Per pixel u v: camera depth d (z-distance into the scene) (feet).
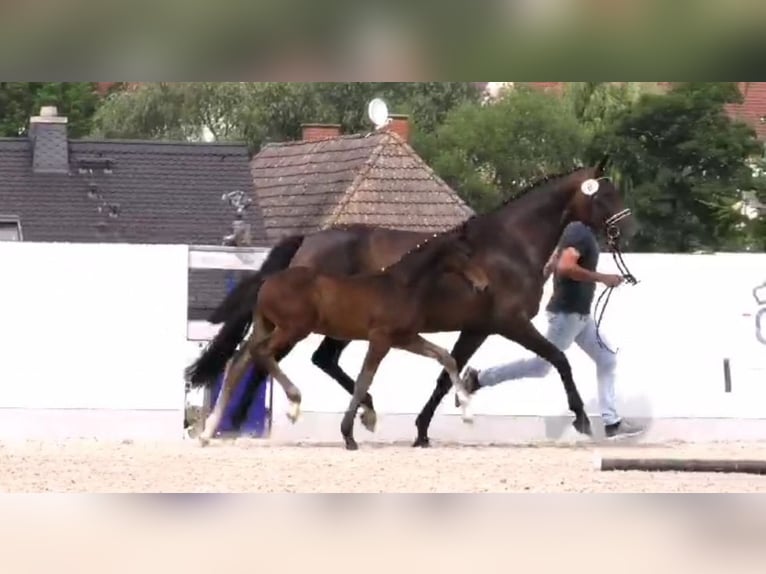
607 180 54.24
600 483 41.37
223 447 51.98
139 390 56.03
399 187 109.29
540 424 58.39
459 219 108.78
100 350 55.83
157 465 44.57
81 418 55.62
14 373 55.16
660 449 53.47
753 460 44.45
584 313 55.67
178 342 56.34
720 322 59.41
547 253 53.62
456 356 53.62
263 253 57.31
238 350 53.67
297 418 51.55
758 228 128.06
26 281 55.36
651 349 58.90
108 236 127.85
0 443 51.98
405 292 51.08
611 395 56.65
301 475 42.52
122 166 135.23
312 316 51.16
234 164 135.44
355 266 54.29
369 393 57.36
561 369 52.75
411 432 57.72
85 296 55.77
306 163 125.29
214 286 60.54
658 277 59.06
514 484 40.91
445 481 41.47
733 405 59.26
